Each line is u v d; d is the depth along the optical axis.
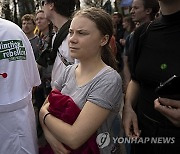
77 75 1.76
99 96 1.60
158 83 1.68
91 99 1.61
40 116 1.77
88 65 1.70
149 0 3.64
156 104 1.50
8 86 1.71
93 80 1.65
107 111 1.62
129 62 1.91
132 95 1.97
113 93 1.63
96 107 1.59
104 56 1.82
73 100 1.67
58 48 2.56
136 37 1.85
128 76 2.38
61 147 1.65
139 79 1.81
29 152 1.76
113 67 1.84
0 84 1.70
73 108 1.63
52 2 2.76
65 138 1.60
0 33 1.70
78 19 1.66
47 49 2.90
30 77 1.88
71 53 1.70
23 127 1.75
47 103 1.83
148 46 1.77
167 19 1.69
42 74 2.96
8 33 1.72
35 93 3.10
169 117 1.49
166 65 1.65
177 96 1.46
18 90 1.73
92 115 1.58
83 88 1.67
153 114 1.74
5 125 1.72
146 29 1.81
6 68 1.70
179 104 1.45
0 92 1.70
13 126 1.73
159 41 1.72
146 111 1.79
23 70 1.76
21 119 1.74
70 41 1.68
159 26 1.74
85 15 1.66
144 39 1.81
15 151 1.74
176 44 1.65
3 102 1.70
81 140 1.58
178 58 1.63
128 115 1.92
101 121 1.61
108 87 1.62
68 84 1.77
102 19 1.68
